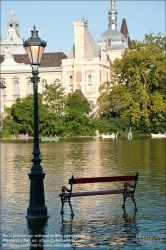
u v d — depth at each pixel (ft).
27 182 116.06
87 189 104.83
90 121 393.91
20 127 378.94
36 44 74.38
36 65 75.36
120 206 87.15
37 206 76.13
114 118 404.16
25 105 380.37
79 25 510.99
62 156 187.21
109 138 351.05
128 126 399.24
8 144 281.54
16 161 169.58
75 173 131.13
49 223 75.15
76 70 510.99
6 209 85.92
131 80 397.39
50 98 422.00
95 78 505.66
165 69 391.86
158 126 395.55
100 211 83.30
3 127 387.96
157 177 120.16
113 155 188.24
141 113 385.50
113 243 65.26
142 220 76.69
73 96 424.05
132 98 390.42
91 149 228.02
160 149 220.02
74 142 298.15
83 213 82.02
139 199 92.68
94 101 504.43
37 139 75.82
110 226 73.36
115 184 111.24
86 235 68.85
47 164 155.94
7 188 107.34
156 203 88.79
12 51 649.61
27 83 536.01
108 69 549.13
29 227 73.00
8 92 539.70
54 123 371.76
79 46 512.22
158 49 410.93
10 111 397.19
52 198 95.25
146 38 453.17
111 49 595.88
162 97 403.34
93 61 506.48
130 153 197.16
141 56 389.80
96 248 63.41
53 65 536.01
